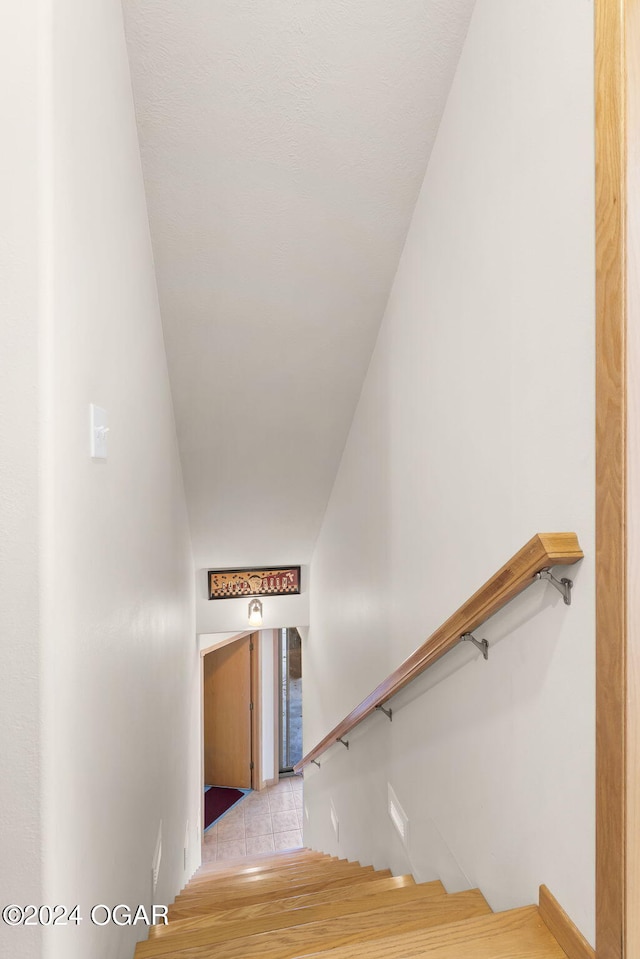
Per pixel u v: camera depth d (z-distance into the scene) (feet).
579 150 3.61
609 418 3.28
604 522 3.33
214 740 22.77
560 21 3.78
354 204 7.00
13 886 2.57
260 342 8.89
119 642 4.54
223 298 8.06
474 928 3.99
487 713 4.94
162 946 5.30
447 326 5.93
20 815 2.58
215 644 17.58
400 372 7.66
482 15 5.06
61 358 2.79
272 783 22.63
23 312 2.57
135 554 5.52
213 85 5.77
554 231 3.91
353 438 10.73
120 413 4.66
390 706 7.77
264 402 10.16
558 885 3.91
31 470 2.57
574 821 3.72
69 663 2.92
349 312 8.48
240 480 12.34
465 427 5.44
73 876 2.99
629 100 3.15
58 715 2.72
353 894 6.53
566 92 3.73
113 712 4.26
